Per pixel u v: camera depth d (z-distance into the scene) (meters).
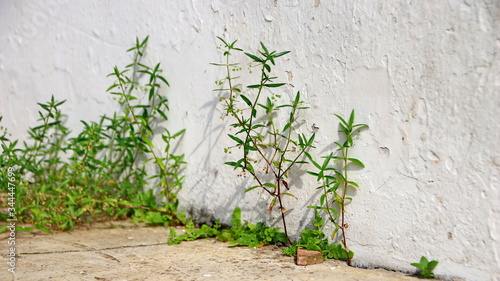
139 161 1.64
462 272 1.05
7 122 2.03
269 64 1.33
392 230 1.14
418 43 1.11
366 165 1.17
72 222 1.46
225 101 1.36
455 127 1.07
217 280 1.09
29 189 1.53
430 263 1.08
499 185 1.02
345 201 1.20
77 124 1.81
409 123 1.12
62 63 1.85
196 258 1.23
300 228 1.28
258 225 1.35
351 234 1.19
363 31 1.18
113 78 1.70
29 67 1.96
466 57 1.05
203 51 1.48
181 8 1.53
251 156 1.38
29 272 1.14
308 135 1.26
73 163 1.69
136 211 1.54
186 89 1.52
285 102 1.30
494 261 1.02
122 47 1.68
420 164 1.10
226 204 1.43
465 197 1.05
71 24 1.82
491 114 1.03
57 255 1.25
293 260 1.21
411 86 1.12
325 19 1.24
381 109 1.15
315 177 1.25
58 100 1.86
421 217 1.10
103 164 1.57
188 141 1.52
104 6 1.73
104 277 1.11
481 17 1.04
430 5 1.09
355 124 1.19
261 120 1.35
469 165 1.05
